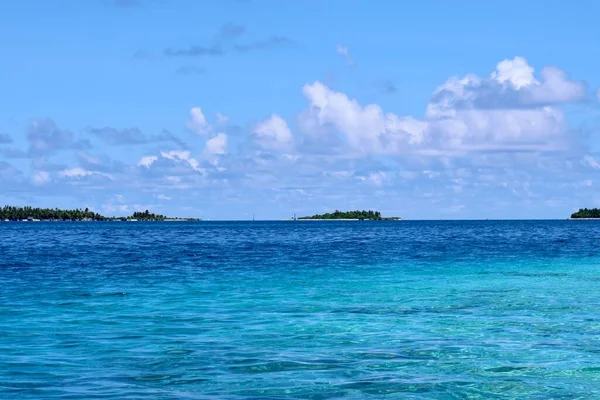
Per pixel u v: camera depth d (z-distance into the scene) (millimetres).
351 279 37406
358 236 118312
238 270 43406
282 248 73625
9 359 17062
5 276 38938
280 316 24062
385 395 14141
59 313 24672
